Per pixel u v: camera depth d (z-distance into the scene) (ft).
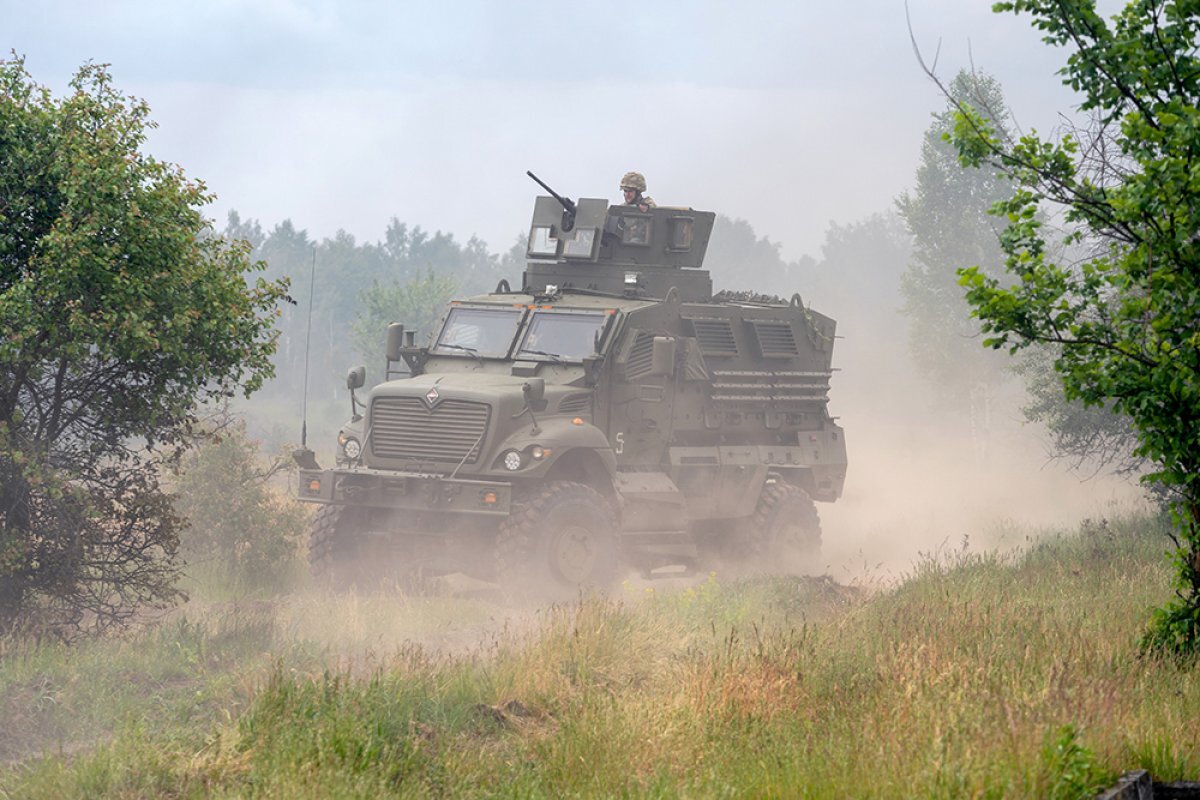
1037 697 56.03
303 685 63.67
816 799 48.65
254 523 118.83
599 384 116.16
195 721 62.64
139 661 73.87
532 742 59.82
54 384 86.53
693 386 125.39
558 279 129.39
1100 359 70.79
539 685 69.31
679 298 130.52
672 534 119.75
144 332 79.41
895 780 48.47
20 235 81.97
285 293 90.22
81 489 83.10
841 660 69.00
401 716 60.90
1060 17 69.21
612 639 78.28
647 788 51.42
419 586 108.17
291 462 123.34
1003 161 71.46
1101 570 102.06
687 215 131.64
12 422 82.12
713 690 63.41
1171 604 71.77
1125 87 68.64
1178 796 51.08
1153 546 115.24
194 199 86.07
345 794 49.19
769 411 133.28
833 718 58.03
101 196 79.20
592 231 127.44
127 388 85.61
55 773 52.75
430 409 111.34
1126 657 68.03
